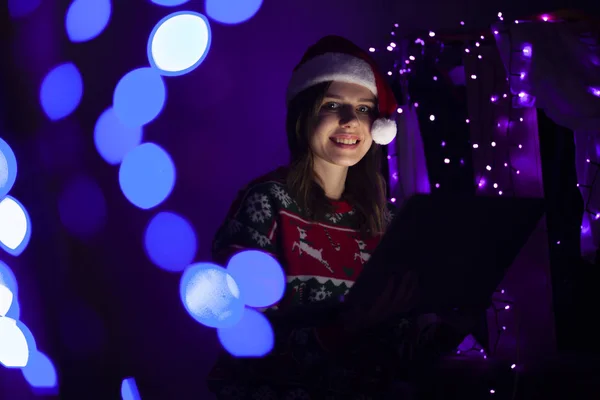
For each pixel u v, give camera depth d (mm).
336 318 1499
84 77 2789
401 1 3020
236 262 1592
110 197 2799
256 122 2939
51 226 2643
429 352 1745
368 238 1784
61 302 2643
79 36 2785
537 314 2684
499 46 2611
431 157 2637
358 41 2992
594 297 2637
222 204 2902
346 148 1754
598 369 2480
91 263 2746
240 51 2943
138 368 2795
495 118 2709
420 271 1494
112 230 2803
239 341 1692
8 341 2410
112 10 2842
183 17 2738
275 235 1643
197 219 2887
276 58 2959
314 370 1552
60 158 2701
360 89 1802
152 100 2859
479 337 2641
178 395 2824
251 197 1647
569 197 2668
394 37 2746
